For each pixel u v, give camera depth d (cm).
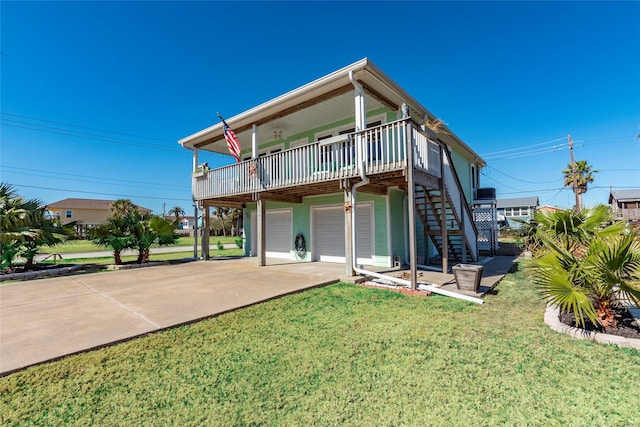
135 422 202
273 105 873
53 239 884
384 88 764
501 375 260
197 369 277
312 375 264
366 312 454
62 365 282
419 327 384
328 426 197
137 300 522
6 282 711
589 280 349
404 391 237
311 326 393
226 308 466
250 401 226
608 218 553
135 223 1044
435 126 895
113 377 262
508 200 3969
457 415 206
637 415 202
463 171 1395
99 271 894
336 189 916
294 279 711
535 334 352
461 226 823
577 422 197
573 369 267
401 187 895
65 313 445
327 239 1074
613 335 327
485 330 369
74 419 205
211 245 2478
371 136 678
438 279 679
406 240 968
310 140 1138
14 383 250
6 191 862
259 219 953
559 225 580
